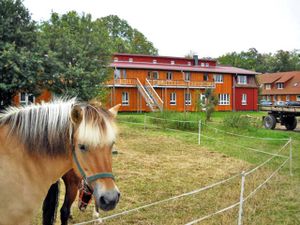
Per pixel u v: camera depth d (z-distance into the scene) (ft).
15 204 9.34
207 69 144.25
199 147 46.75
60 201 21.80
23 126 9.81
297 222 19.81
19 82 47.67
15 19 53.93
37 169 9.75
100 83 60.90
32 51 52.06
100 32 67.82
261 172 32.30
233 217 19.98
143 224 18.61
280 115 72.02
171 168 33.12
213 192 25.09
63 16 68.54
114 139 9.63
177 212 20.77
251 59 286.46
